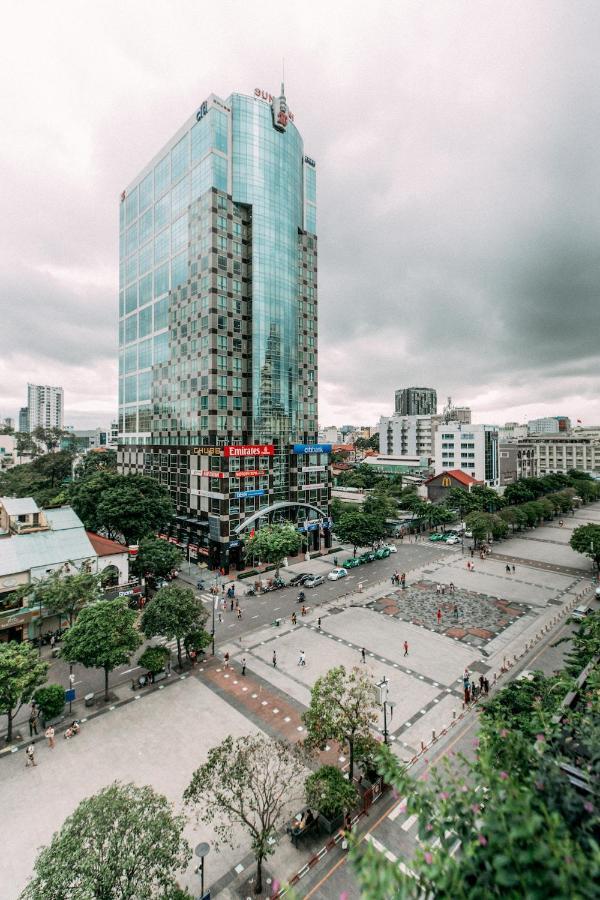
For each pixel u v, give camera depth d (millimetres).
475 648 43500
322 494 87000
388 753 9250
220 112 74562
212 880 20922
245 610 53625
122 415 105375
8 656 29594
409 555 80812
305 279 89938
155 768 27781
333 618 51000
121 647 34219
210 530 72500
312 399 90062
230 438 75312
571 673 23578
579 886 5707
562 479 151125
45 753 29250
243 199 76188
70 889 14875
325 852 22250
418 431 197500
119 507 62281
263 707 33969
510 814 6988
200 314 75688
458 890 6172
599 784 7961
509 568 69688
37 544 48156
